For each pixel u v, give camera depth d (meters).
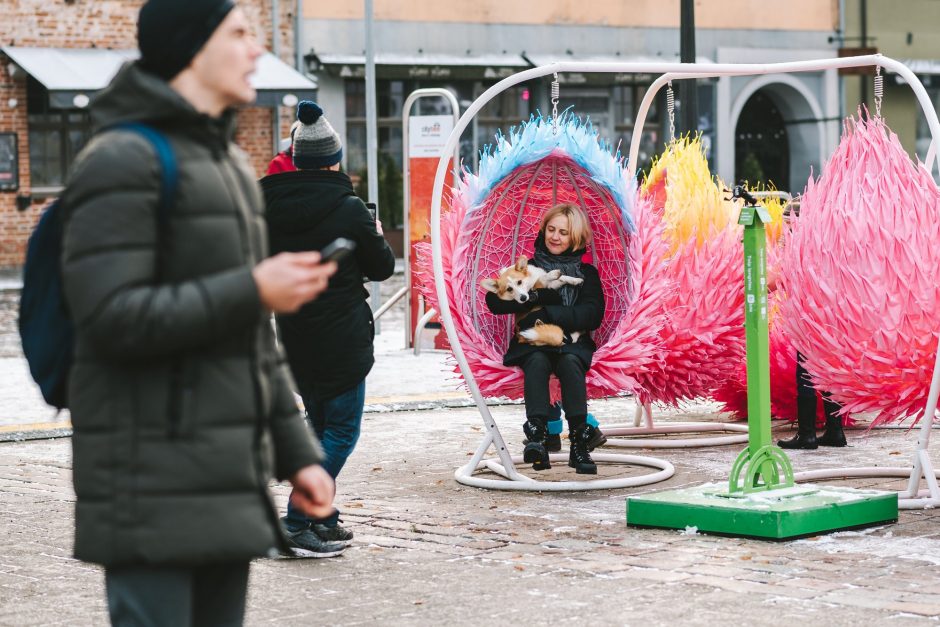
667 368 9.11
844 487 7.42
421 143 16.69
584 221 8.49
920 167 7.52
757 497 7.03
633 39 36.12
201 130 3.13
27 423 11.35
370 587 5.87
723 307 9.09
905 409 7.52
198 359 3.07
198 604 3.34
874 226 7.34
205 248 3.09
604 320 8.84
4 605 5.63
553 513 7.52
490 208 8.84
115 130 3.06
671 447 9.98
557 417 8.61
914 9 39.59
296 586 5.91
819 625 5.11
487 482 8.34
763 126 38.78
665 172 9.54
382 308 17.12
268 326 3.29
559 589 5.76
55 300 3.16
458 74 33.78
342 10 32.78
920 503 7.48
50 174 30.91
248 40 3.23
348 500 7.97
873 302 7.31
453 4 34.06
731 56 37.47
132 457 3.05
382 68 32.88
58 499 8.15
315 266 3.02
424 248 8.68
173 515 3.05
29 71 29.14
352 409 6.68
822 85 38.53
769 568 6.08
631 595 5.63
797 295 7.61
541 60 34.88
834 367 7.50
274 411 3.36
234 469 3.09
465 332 8.51
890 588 5.68
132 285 2.96
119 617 3.14
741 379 10.60
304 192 6.59
